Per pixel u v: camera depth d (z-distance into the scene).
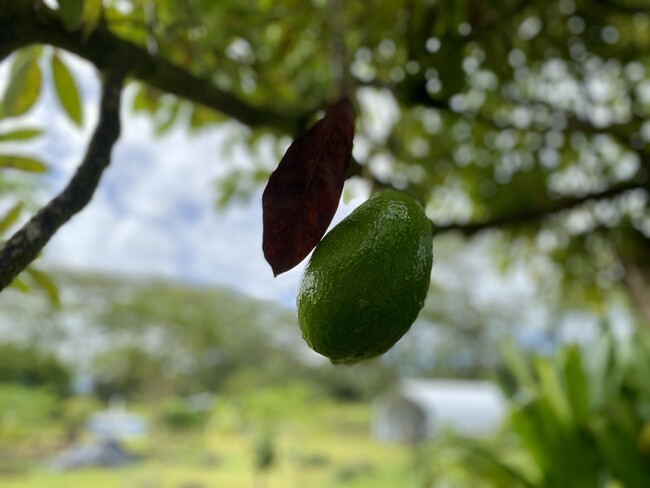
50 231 0.37
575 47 1.24
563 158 1.38
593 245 1.48
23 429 10.79
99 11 0.45
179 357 16.09
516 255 1.65
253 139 1.01
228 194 1.21
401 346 15.62
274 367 17.12
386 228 0.33
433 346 15.88
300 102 1.03
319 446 11.38
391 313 0.32
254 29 0.85
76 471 9.05
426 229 0.35
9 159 0.52
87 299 14.78
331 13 0.56
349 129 0.36
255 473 8.85
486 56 0.94
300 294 0.33
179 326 15.65
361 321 0.32
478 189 1.41
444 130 1.26
